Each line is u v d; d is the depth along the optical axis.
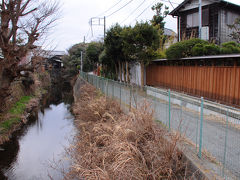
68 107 17.67
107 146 5.27
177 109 5.07
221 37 12.28
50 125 11.83
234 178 3.11
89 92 13.39
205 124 4.48
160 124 5.57
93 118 8.43
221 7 12.21
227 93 6.87
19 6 7.94
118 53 14.02
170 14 15.01
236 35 12.07
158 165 3.79
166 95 5.39
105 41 14.03
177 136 4.18
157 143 4.28
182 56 8.99
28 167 6.89
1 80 8.51
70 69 37.81
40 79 27.75
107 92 10.48
